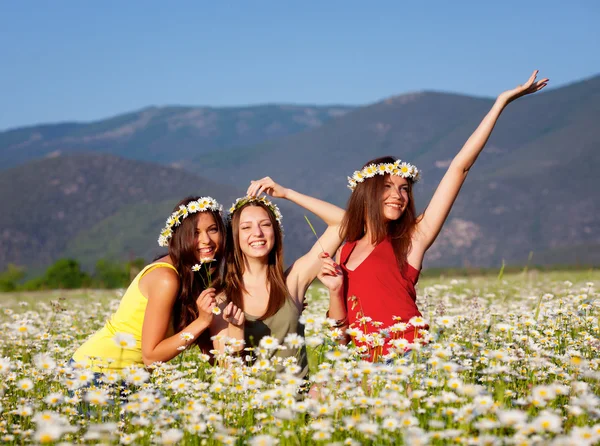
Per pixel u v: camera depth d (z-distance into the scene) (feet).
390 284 17.38
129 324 16.12
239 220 16.40
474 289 40.73
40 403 13.20
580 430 10.31
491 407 11.09
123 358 16.03
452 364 12.58
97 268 148.25
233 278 16.42
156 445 11.51
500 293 31.78
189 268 16.19
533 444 10.19
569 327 18.38
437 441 10.62
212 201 16.37
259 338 16.24
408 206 18.08
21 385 12.47
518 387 13.66
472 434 11.29
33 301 48.70
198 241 16.12
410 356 13.91
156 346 15.67
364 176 17.94
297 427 11.87
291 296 16.78
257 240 16.15
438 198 18.37
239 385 12.92
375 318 17.12
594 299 21.81
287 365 14.40
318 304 32.22
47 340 20.11
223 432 11.49
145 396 12.03
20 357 19.54
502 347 15.90
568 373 14.67
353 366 13.26
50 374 14.92
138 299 16.10
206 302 15.10
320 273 17.33
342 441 11.30
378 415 11.33
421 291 31.71
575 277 50.80
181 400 13.03
